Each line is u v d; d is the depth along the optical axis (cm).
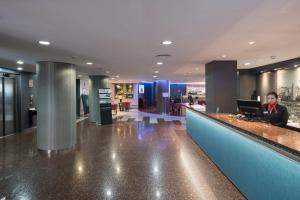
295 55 656
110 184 409
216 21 337
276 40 459
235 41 463
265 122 439
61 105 677
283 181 230
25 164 530
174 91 2317
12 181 427
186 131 965
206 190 379
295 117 789
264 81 1002
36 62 703
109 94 1256
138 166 507
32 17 316
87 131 998
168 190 381
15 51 543
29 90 1062
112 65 822
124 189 387
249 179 319
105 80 1291
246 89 1068
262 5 278
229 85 752
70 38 429
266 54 635
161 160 550
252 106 479
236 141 371
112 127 1115
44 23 342
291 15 314
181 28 370
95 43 469
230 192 369
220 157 466
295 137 271
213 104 754
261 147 280
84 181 424
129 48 521
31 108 1077
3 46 491
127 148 677
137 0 263
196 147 681
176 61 739
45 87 664
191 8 287
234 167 383
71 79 704
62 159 568
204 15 312
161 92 1942
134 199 351
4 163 538
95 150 657
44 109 665
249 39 448
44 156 597
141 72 1122
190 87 2347
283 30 386
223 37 430
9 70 912
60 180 430
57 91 670
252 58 710
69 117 695
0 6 279
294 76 809
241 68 1041
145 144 729
